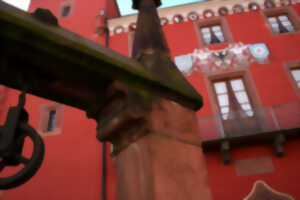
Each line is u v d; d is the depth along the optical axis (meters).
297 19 11.41
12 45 1.32
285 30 11.31
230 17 12.01
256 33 11.22
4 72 1.44
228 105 9.69
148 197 1.46
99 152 9.02
